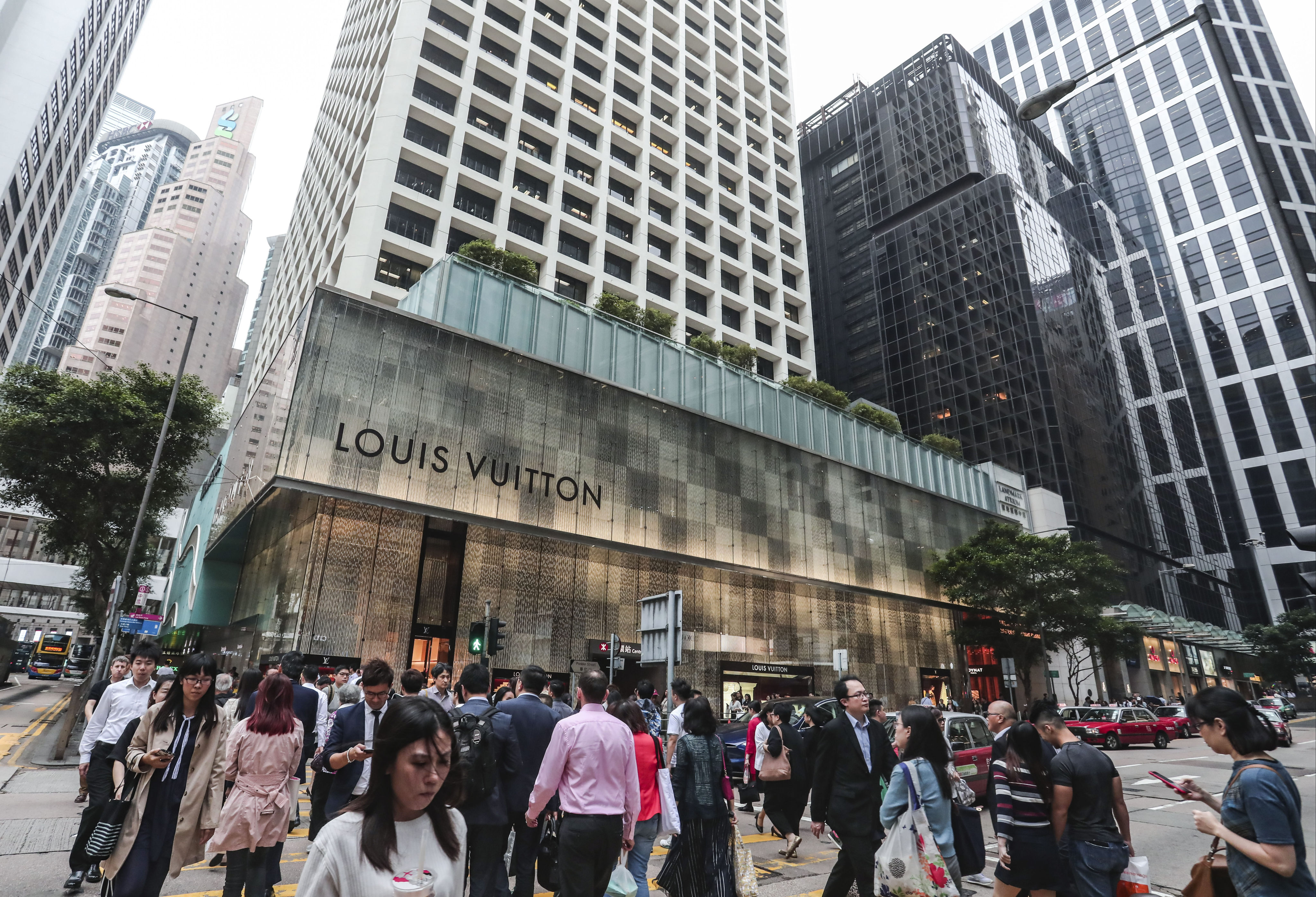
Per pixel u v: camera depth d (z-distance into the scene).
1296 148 97.94
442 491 21.94
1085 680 44.41
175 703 5.04
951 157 69.38
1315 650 57.81
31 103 51.97
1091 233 82.88
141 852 4.69
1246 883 3.35
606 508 25.88
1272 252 92.12
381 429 21.22
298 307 49.69
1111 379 66.69
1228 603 73.94
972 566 34.44
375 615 20.53
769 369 54.62
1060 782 4.63
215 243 177.00
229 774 5.16
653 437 28.31
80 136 69.62
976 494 45.31
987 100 75.44
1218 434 91.25
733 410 32.38
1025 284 58.62
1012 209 61.84
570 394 26.23
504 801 5.40
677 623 11.95
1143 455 67.38
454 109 43.50
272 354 54.88
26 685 38.06
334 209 44.91
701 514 28.84
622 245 47.38
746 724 13.63
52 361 162.25
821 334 75.94
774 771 8.50
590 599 25.05
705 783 5.76
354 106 47.38
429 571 22.02
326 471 19.86
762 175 61.56
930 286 65.81
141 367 24.22
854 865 5.53
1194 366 94.81
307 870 2.04
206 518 33.00
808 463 34.38
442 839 2.20
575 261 44.34
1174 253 100.44
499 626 14.64
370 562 20.78
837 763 5.85
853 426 38.72
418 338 22.83
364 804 2.15
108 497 23.88
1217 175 98.62
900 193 73.25
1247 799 3.39
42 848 7.41
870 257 73.25
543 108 48.12
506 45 47.16
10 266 56.19
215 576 31.45
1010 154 75.00
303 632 19.20
